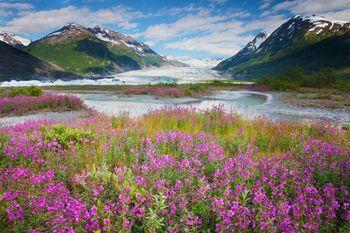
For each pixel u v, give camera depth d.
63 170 6.22
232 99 41.91
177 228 3.96
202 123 13.41
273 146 9.49
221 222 4.06
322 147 7.51
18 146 7.55
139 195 4.32
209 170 6.42
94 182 5.00
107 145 8.08
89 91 57.41
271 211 4.34
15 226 4.14
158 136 8.66
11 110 23.27
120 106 31.47
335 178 5.84
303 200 4.73
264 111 28.16
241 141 9.18
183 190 4.89
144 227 4.16
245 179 5.40
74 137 9.04
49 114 22.58
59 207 4.21
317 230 4.10
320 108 30.78
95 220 3.90
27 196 4.66
